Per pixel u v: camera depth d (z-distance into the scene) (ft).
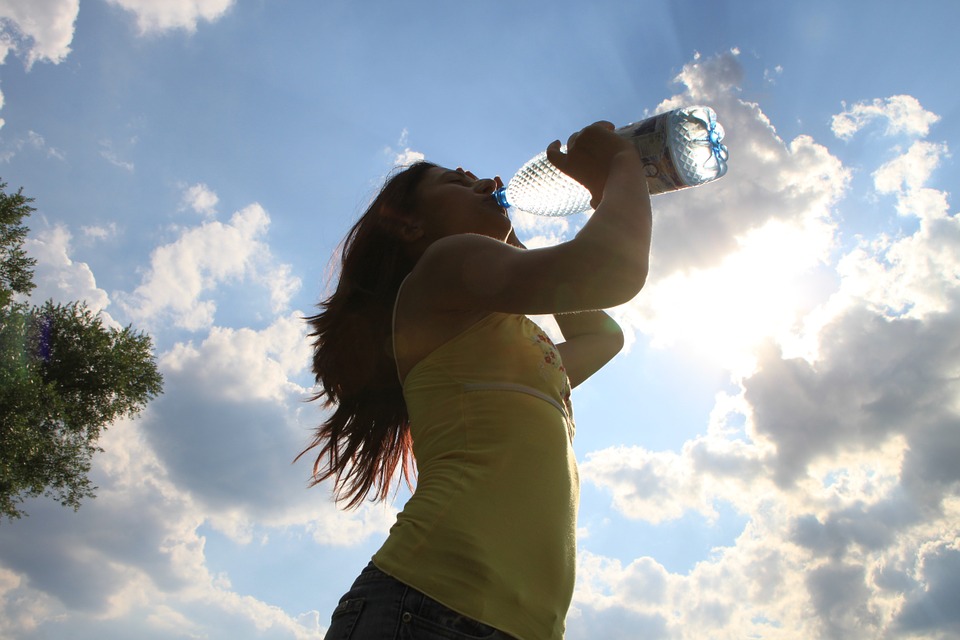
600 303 3.72
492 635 3.31
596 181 4.49
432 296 4.28
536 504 3.68
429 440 4.07
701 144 5.46
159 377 59.26
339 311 5.45
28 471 50.90
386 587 3.51
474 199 5.29
